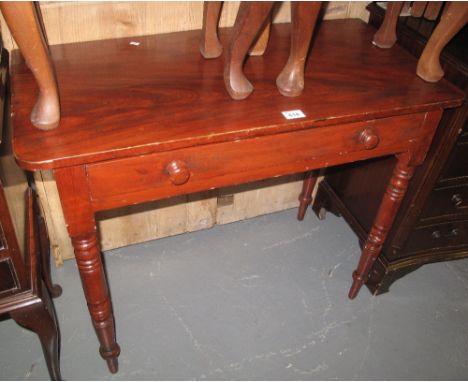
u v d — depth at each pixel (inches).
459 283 61.3
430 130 40.8
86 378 46.4
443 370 50.8
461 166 46.9
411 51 46.0
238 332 52.0
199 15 44.6
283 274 59.5
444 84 40.2
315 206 69.1
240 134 32.3
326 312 55.4
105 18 41.0
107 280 56.2
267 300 55.9
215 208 62.6
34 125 30.1
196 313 53.5
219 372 48.1
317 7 31.4
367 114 35.7
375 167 54.0
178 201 58.7
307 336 52.5
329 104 35.9
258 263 60.6
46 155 28.0
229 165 34.7
